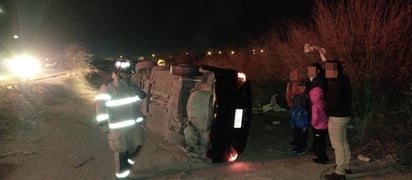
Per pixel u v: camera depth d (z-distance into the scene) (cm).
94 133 790
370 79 766
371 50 761
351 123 821
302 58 945
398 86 788
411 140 625
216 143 562
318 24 860
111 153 652
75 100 1212
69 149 673
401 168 535
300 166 569
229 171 555
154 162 607
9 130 781
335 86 484
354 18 802
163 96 692
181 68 603
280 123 903
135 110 525
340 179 495
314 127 570
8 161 606
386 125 703
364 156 590
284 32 1155
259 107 1131
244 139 608
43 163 597
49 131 797
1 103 963
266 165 581
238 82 594
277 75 1335
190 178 525
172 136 649
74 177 537
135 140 525
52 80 1666
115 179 529
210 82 575
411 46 761
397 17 734
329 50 826
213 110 561
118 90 508
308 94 595
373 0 768
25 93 1180
